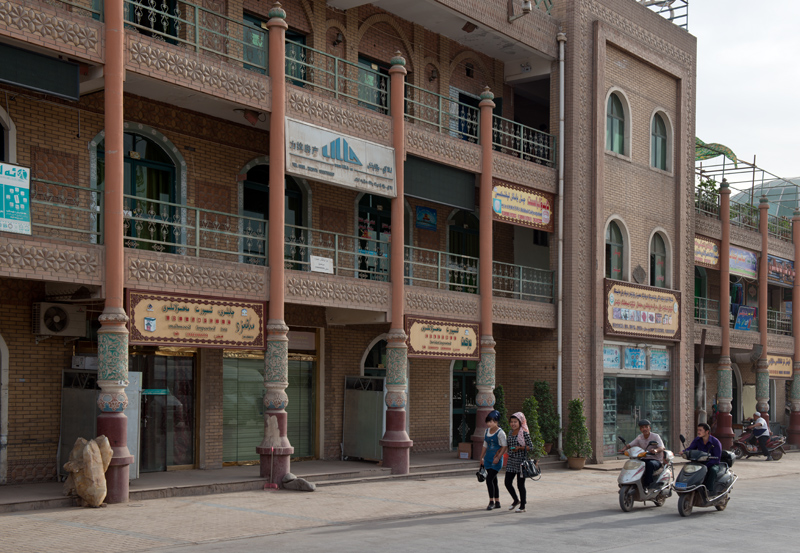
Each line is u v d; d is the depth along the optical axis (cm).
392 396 1850
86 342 1576
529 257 2617
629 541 1109
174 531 1103
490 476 1395
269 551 982
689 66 2881
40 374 1514
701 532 1206
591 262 2406
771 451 2867
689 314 2812
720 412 3059
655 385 2677
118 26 1364
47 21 1291
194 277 1479
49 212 1514
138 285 1398
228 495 1467
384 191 1830
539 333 2362
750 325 3491
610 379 2483
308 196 1998
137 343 1391
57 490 1374
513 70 2505
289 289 1648
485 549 1017
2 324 1466
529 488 1755
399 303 1858
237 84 1558
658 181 2727
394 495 1543
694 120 2911
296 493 1520
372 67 2178
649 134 2697
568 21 2405
